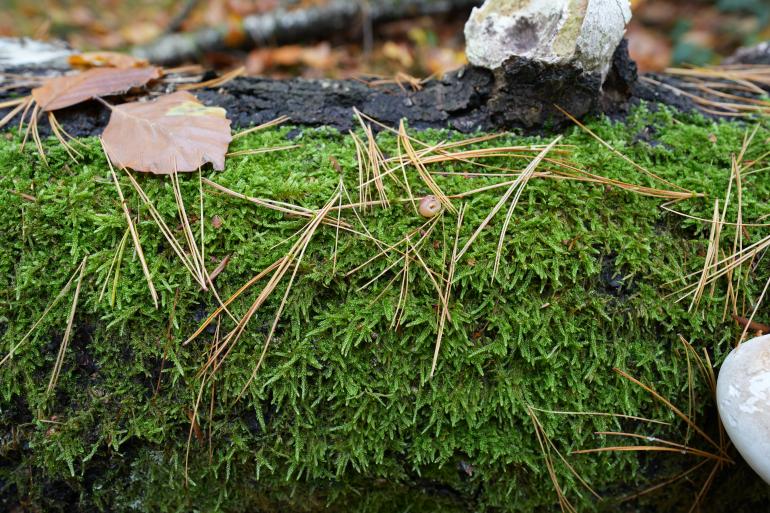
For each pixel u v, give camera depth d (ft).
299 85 2.17
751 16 4.44
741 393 1.87
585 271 1.98
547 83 2.05
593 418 2.00
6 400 1.97
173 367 1.96
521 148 2.05
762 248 2.00
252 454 2.00
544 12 2.02
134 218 1.98
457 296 1.97
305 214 1.98
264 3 4.47
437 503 2.07
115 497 2.05
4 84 2.17
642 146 2.08
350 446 1.99
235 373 1.96
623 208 2.01
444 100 2.13
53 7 4.67
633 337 1.99
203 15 4.59
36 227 1.96
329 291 1.97
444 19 4.25
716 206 2.01
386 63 3.86
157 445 2.00
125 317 1.94
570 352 1.98
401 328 1.96
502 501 2.05
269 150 2.05
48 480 2.03
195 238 1.97
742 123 2.16
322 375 1.97
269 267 1.96
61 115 2.10
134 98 2.13
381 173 2.02
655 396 2.01
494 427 2.00
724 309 1.99
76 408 1.99
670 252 2.01
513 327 1.96
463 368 1.98
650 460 2.05
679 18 4.59
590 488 2.05
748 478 2.07
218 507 2.05
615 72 2.11
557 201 2.00
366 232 1.97
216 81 2.20
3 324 1.96
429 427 1.99
